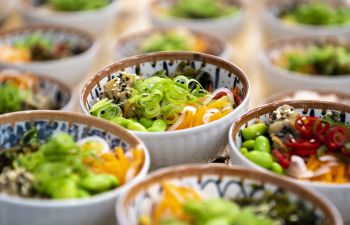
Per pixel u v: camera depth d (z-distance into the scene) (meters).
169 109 0.61
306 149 0.58
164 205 0.48
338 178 0.56
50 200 0.48
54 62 0.94
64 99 0.87
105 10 1.12
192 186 0.50
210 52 1.01
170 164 0.60
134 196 0.48
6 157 0.56
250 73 1.07
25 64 0.93
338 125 0.60
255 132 0.59
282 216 0.48
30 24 1.12
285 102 0.62
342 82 0.95
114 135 0.57
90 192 0.50
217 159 0.63
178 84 0.62
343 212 0.53
